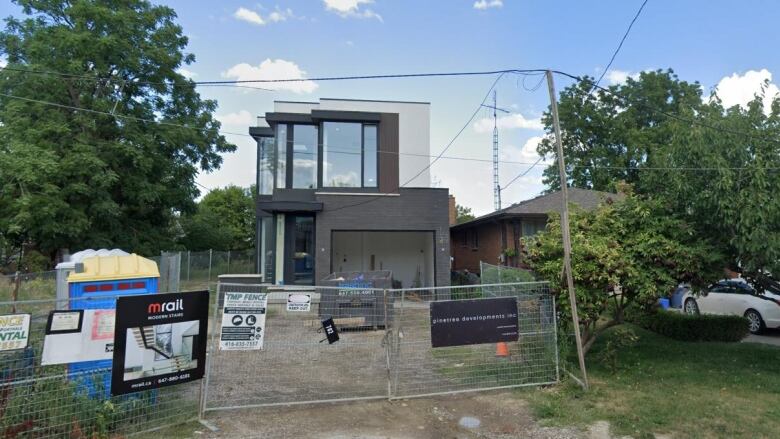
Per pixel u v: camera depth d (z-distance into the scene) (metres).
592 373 7.05
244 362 6.99
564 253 6.54
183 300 5.07
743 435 4.75
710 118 7.30
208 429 4.87
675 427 4.96
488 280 12.16
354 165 17.06
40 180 14.84
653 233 7.32
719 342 9.49
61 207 15.28
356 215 16.69
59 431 4.36
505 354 6.63
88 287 5.25
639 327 11.11
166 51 19.41
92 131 17.27
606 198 9.05
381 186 17.03
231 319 5.40
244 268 23.41
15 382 4.17
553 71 6.86
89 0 17.17
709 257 7.02
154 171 19.39
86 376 4.64
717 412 5.37
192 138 20.06
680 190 7.18
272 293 7.27
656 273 7.15
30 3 17.27
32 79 16.25
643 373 7.05
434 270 16.94
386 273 12.40
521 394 6.09
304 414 5.36
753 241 6.50
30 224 14.98
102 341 4.73
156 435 4.66
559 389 6.26
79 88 17.14
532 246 7.67
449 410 5.53
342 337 8.48
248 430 4.86
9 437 4.12
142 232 20.03
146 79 19.16
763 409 5.48
